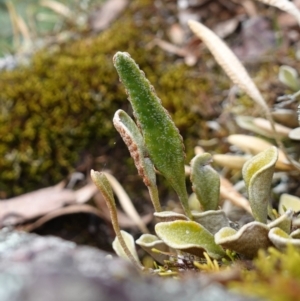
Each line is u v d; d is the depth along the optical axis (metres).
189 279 0.10
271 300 0.09
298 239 0.14
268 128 0.26
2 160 0.37
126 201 0.32
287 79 0.29
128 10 0.47
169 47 0.42
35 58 0.42
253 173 0.16
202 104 0.38
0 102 0.39
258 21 0.41
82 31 0.46
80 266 0.09
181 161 0.17
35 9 0.55
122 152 0.38
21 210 0.34
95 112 0.38
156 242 0.18
